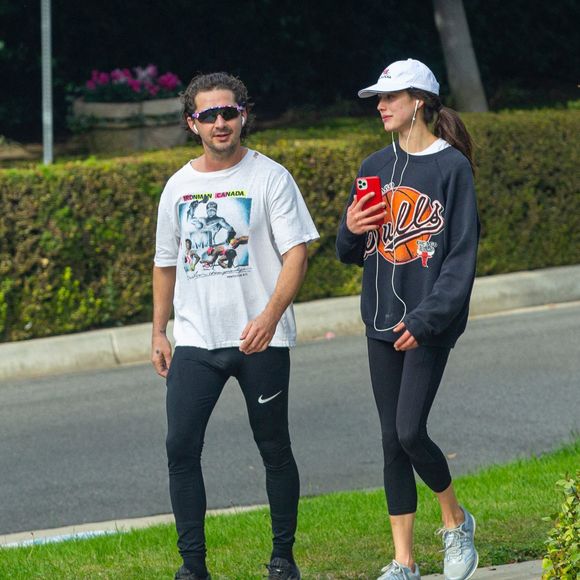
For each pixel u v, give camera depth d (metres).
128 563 14.22
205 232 12.70
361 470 20.36
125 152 38.25
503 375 26.08
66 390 26.94
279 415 12.85
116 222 30.50
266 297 12.77
